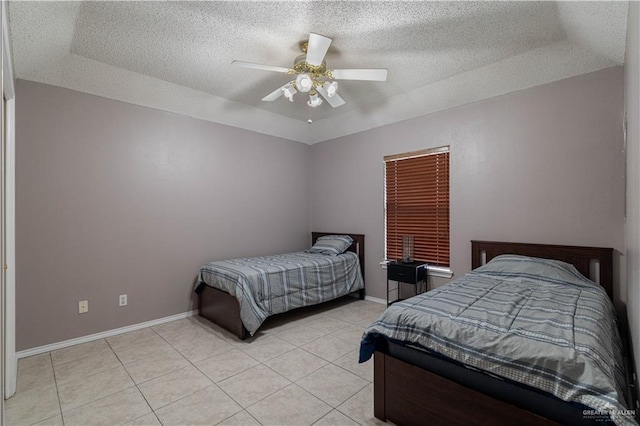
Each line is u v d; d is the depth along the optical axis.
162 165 3.69
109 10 2.25
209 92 3.74
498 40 2.65
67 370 2.53
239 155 4.44
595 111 2.78
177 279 3.80
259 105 4.20
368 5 2.19
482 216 3.46
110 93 3.28
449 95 3.57
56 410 2.02
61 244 3.00
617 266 2.67
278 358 2.71
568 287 2.43
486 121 3.43
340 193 4.97
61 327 2.99
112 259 3.31
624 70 2.46
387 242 4.41
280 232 4.96
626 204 2.28
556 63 2.84
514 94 3.23
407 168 4.17
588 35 2.37
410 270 3.71
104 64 3.03
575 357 1.30
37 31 2.26
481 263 3.44
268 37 2.60
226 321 3.38
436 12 2.27
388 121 4.29
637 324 1.48
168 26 2.45
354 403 2.08
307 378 2.39
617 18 1.99
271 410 2.01
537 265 2.75
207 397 2.15
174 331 3.37
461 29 2.49
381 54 2.88
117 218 3.35
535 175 3.10
